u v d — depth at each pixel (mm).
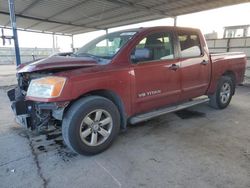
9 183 2258
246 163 2600
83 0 9172
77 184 2242
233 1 8875
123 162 2664
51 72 2787
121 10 10883
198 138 3352
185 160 2682
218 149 2973
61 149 3027
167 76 3480
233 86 5074
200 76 4090
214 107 4891
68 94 2521
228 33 14891
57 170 2502
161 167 2535
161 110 3639
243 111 4812
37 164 2633
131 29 3543
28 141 3285
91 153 2816
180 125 3928
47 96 2506
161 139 3326
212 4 9398
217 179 2287
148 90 3285
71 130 2623
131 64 3084
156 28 3447
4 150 2994
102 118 2906
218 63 4445
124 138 3371
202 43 4156
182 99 3924
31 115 2879
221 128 3773
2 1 9281
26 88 3076
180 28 3793
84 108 2676
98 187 2189
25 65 3301
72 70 2713
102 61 3043
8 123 4090
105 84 2797
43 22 14141
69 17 12680
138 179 2312
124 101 3043
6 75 13469
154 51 3379
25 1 9352
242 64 5160
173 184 2219
